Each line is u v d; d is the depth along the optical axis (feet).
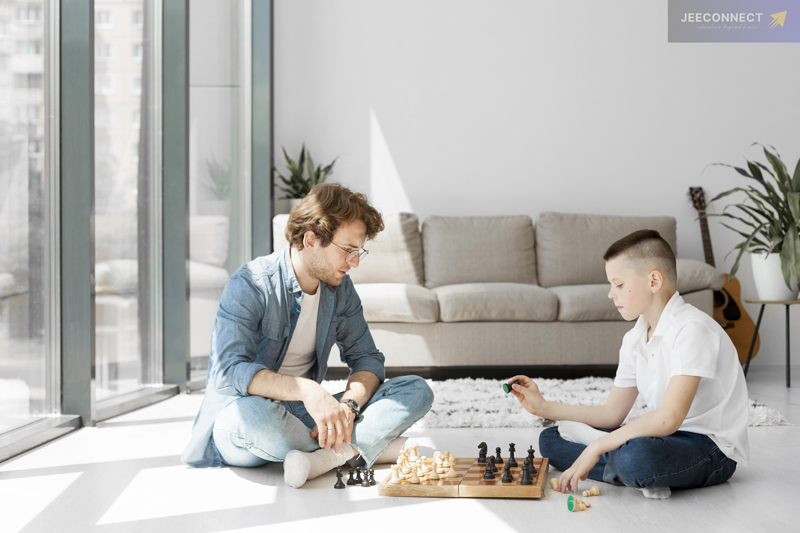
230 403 5.00
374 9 12.92
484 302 10.12
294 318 5.20
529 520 4.02
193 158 9.86
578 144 13.03
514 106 13.01
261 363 5.15
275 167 12.89
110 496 4.62
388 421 5.06
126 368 8.52
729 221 12.92
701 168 13.02
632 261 4.75
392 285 10.51
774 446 5.97
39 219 6.66
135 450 6.01
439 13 12.96
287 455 4.79
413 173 12.97
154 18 9.11
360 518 4.08
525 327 10.30
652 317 4.79
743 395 4.71
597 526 3.92
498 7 13.00
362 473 5.08
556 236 11.96
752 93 13.05
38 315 6.70
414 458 4.73
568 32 13.01
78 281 6.93
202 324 10.23
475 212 12.99
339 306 5.51
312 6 12.88
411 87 12.96
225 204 11.01
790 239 10.05
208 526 3.99
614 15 13.03
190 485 4.86
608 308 10.27
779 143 13.05
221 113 10.84
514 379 5.31
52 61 6.81
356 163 12.96
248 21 11.80
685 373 4.38
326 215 4.83
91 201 6.89
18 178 6.33
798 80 13.05
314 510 4.24
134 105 8.64
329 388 8.89
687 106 13.05
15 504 4.47
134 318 8.71
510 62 13.01
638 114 13.05
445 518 4.06
